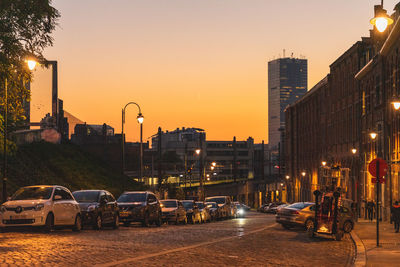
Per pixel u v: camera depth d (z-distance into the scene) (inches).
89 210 973.8
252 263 542.0
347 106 2477.9
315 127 3287.4
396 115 1571.1
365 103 2094.0
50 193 869.8
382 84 1738.4
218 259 562.6
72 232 897.5
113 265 487.5
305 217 1144.8
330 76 2837.1
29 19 1021.2
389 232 1069.1
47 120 2541.8
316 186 3189.0
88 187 2378.2
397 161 1528.1
